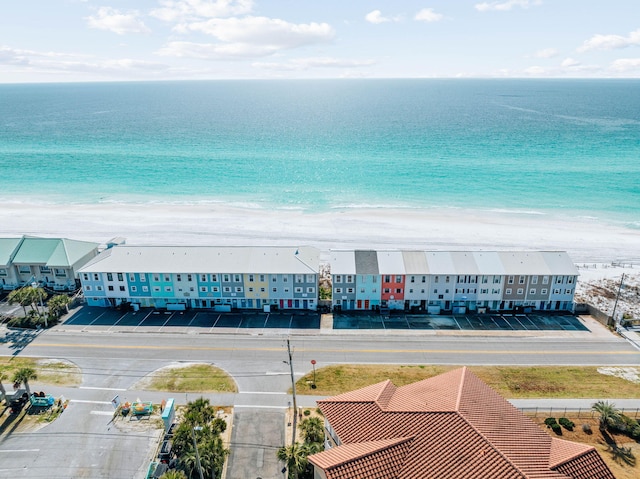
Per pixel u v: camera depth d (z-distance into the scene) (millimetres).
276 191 147875
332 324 70938
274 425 49812
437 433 34719
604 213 125250
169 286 74000
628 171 166375
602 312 71188
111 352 63344
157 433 48656
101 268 73875
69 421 50312
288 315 73625
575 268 73000
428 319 72438
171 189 151625
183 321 71625
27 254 81312
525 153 197875
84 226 118000
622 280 83688
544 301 74125
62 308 73750
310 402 53500
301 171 172000
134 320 71875
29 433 48531
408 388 42281
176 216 125125
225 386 56312
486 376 58281
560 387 56156
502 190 145875
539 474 31125
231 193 146625
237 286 73562
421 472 32031
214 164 184000
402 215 124750
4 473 43656
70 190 151375
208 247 77750
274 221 120438
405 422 36281
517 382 57094
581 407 52594
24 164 187375
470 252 76188
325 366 60406
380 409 38250
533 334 68125
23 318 70125
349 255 75812
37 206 135000
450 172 167750
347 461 31922
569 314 73750
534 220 120438
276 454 45406
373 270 72812
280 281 73000
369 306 74875
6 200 140875
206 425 45031
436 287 73250
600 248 103250
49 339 66500
